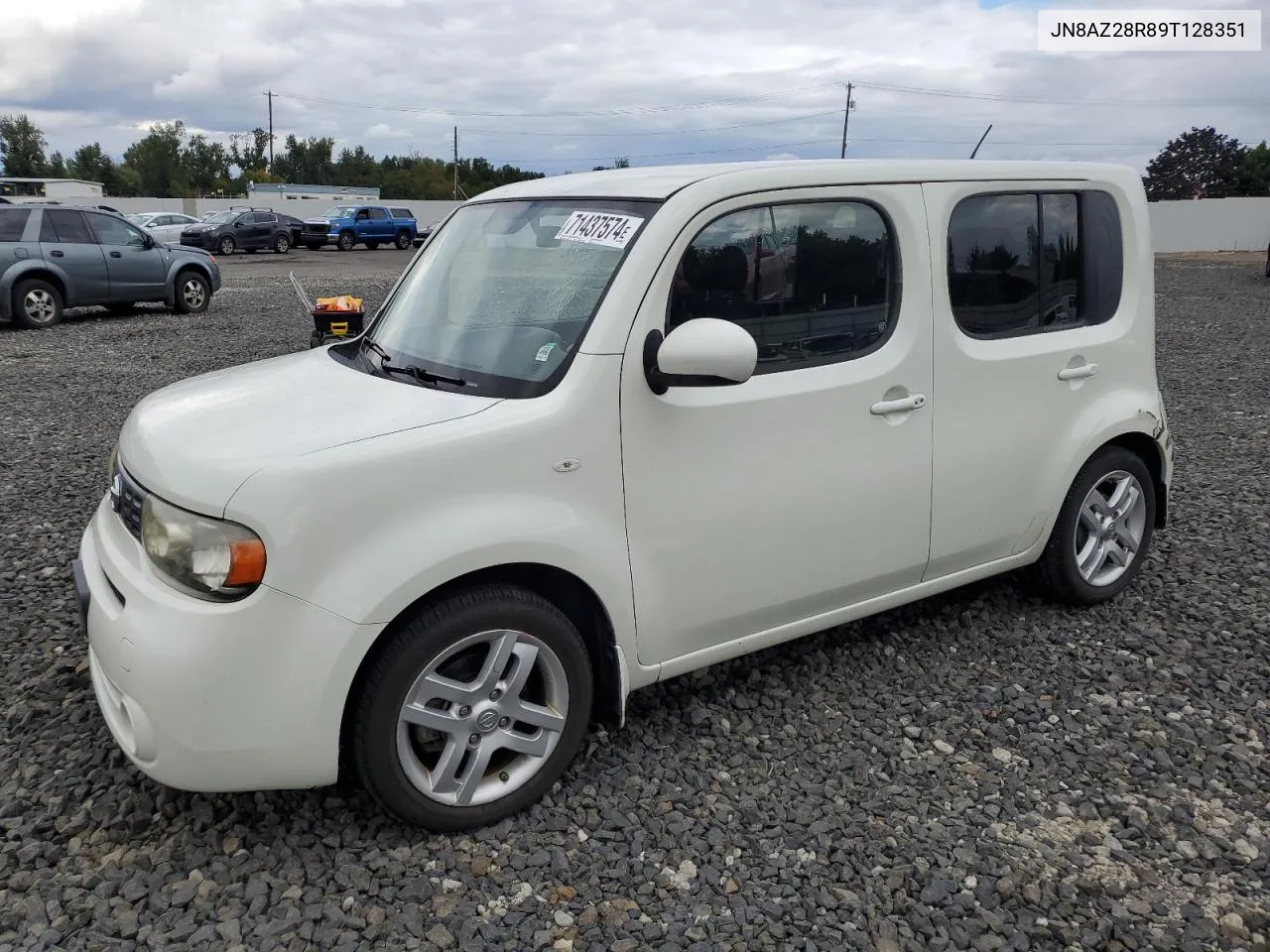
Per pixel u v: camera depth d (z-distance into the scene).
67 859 2.74
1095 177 4.08
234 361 10.83
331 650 2.53
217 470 2.56
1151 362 4.36
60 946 2.42
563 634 2.91
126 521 2.91
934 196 3.55
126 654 2.57
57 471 6.49
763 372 3.21
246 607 2.49
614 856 2.79
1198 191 92.94
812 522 3.37
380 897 2.61
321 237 37.66
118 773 3.13
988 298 3.77
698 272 3.05
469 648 2.82
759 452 3.19
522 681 2.86
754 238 3.16
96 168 89.62
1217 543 5.23
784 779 3.16
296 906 2.57
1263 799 3.08
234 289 19.52
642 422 2.95
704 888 2.68
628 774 3.17
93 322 14.19
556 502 2.83
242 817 2.92
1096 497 4.32
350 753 2.74
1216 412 8.66
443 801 2.81
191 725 2.51
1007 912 2.60
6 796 3.01
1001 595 4.56
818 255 3.29
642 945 2.47
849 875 2.72
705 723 3.48
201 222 34.00
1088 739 3.41
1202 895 2.66
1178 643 4.10
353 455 2.57
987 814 2.99
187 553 2.54
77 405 8.66
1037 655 3.99
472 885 2.67
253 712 2.53
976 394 3.72
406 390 3.01
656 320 2.96
